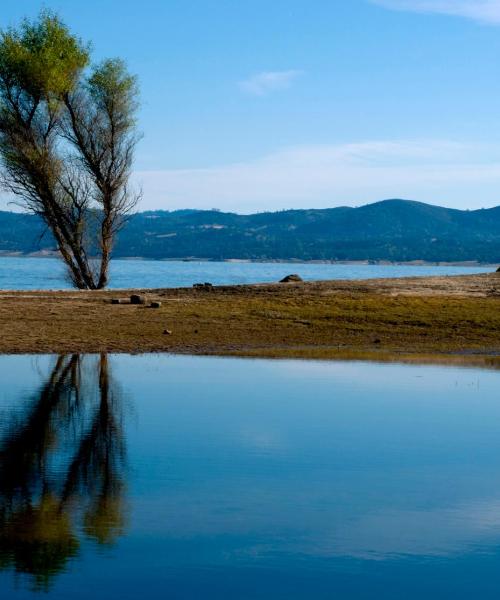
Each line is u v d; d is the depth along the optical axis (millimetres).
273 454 12812
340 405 16922
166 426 14656
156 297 36062
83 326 28781
